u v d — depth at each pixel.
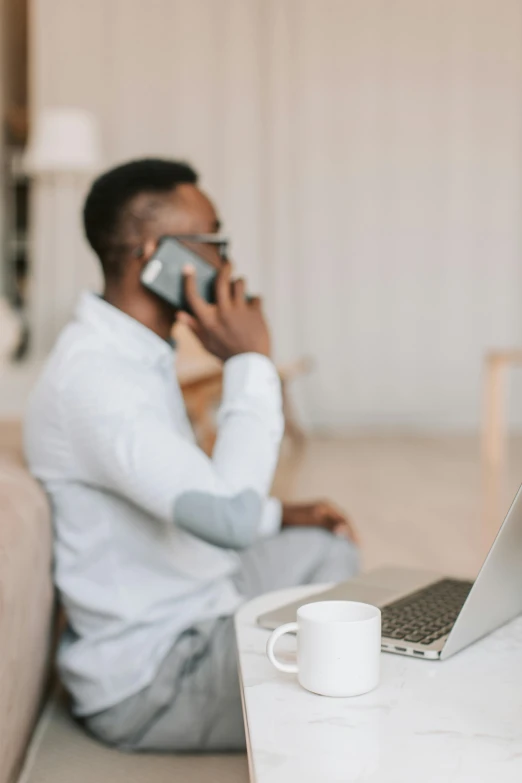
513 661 0.75
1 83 5.82
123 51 6.05
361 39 6.13
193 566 1.16
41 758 1.07
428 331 6.27
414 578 1.05
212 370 2.55
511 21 6.11
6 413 2.51
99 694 1.10
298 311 6.23
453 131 6.18
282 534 1.50
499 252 6.22
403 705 0.66
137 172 1.19
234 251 6.17
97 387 1.08
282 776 0.55
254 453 1.09
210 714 1.09
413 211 6.21
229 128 6.12
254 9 6.09
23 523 0.97
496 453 3.15
